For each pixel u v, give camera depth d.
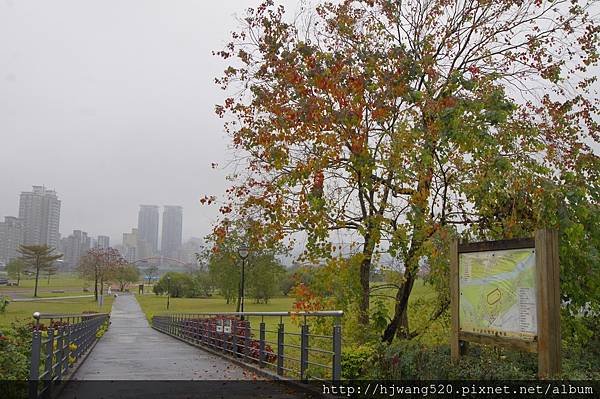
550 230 6.22
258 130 12.27
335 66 11.06
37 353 7.81
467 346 8.03
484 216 10.93
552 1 11.96
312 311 10.84
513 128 10.83
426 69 11.44
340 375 9.13
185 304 76.94
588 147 11.53
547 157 10.88
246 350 14.91
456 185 10.94
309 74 10.99
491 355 7.68
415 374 7.79
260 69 12.19
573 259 9.30
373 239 11.24
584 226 9.73
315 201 10.95
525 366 7.13
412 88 11.41
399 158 10.73
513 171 10.23
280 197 12.24
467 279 7.40
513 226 10.05
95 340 25.94
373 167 11.02
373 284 12.52
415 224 10.65
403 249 11.06
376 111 11.03
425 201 10.76
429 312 11.50
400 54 11.31
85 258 96.44
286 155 11.55
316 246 11.79
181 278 97.94
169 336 34.16
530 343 6.29
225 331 17.86
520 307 6.49
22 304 63.41
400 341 9.78
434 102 10.70
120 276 110.56
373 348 9.73
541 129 11.38
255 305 63.19
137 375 12.70
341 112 10.91
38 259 96.06
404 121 10.79
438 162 10.89
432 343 9.95
